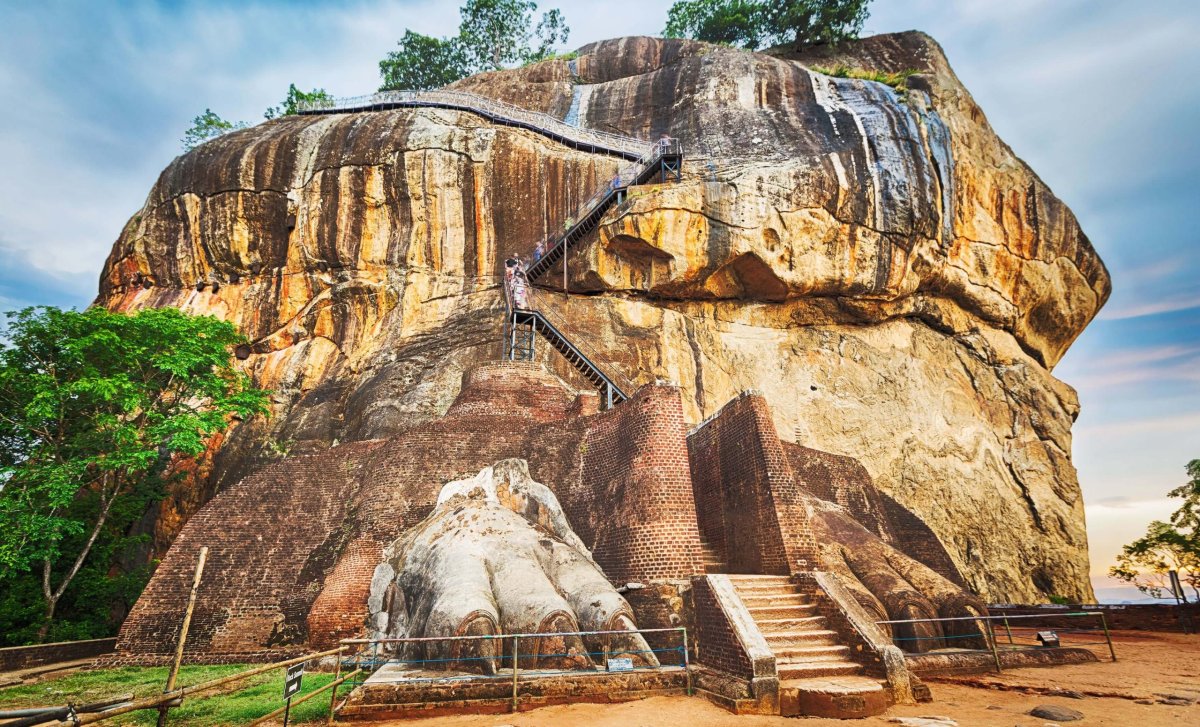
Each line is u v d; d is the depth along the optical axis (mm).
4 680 13016
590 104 38781
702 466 16125
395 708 8492
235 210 31656
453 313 29406
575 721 7945
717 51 38438
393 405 25797
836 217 28328
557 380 20516
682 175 29750
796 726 7641
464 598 10086
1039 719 7758
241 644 14898
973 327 32969
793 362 30031
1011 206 32875
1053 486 30609
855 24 43656
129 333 21500
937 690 9891
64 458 20531
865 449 28906
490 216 31281
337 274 31000
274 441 27328
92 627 19891
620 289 28922
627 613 10789
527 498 14523
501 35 53219
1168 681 10227
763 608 10648
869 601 12500
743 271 28891
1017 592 27906
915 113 31781
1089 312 35719
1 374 18938
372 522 15273
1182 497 22250
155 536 25625
